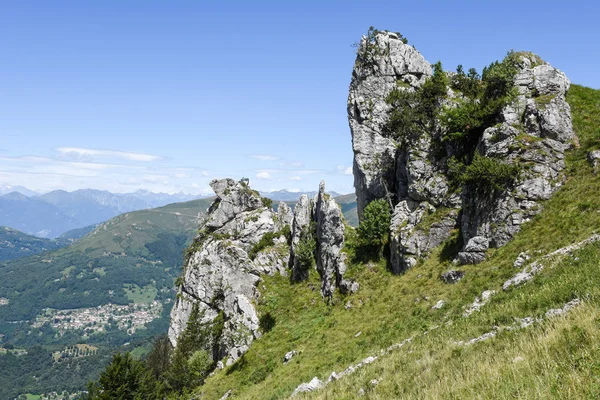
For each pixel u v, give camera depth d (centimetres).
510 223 4322
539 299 2525
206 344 7731
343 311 5556
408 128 6588
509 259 3928
